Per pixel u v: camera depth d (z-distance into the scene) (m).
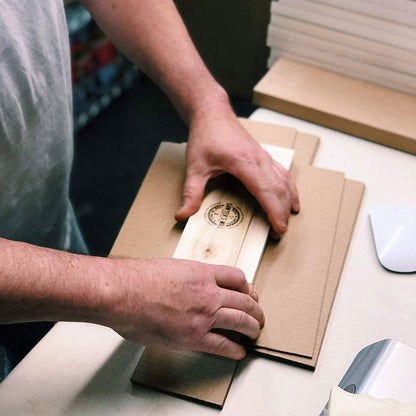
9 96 0.70
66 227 1.04
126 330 0.57
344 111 0.94
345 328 0.65
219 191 0.78
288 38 1.04
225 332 0.64
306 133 0.92
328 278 0.70
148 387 0.60
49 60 0.77
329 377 0.61
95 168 1.95
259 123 0.93
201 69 0.84
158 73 0.85
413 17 0.87
